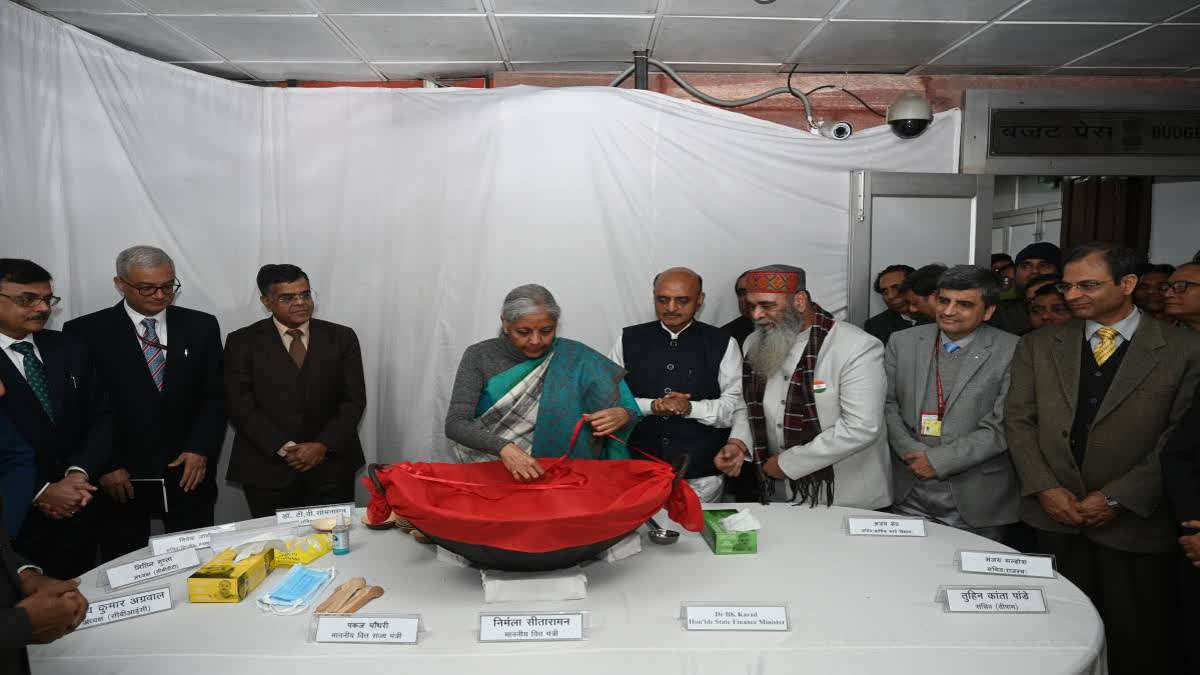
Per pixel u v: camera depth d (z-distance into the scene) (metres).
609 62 3.42
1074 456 1.97
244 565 1.46
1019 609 1.33
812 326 2.13
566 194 3.24
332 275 3.30
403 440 3.33
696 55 3.32
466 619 1.30
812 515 1.91
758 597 1.38
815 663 1.15
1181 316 2.23
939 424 2.12
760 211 3.32
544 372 1.93
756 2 2.71
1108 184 5.32
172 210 3.06
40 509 2.18
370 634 1.22
